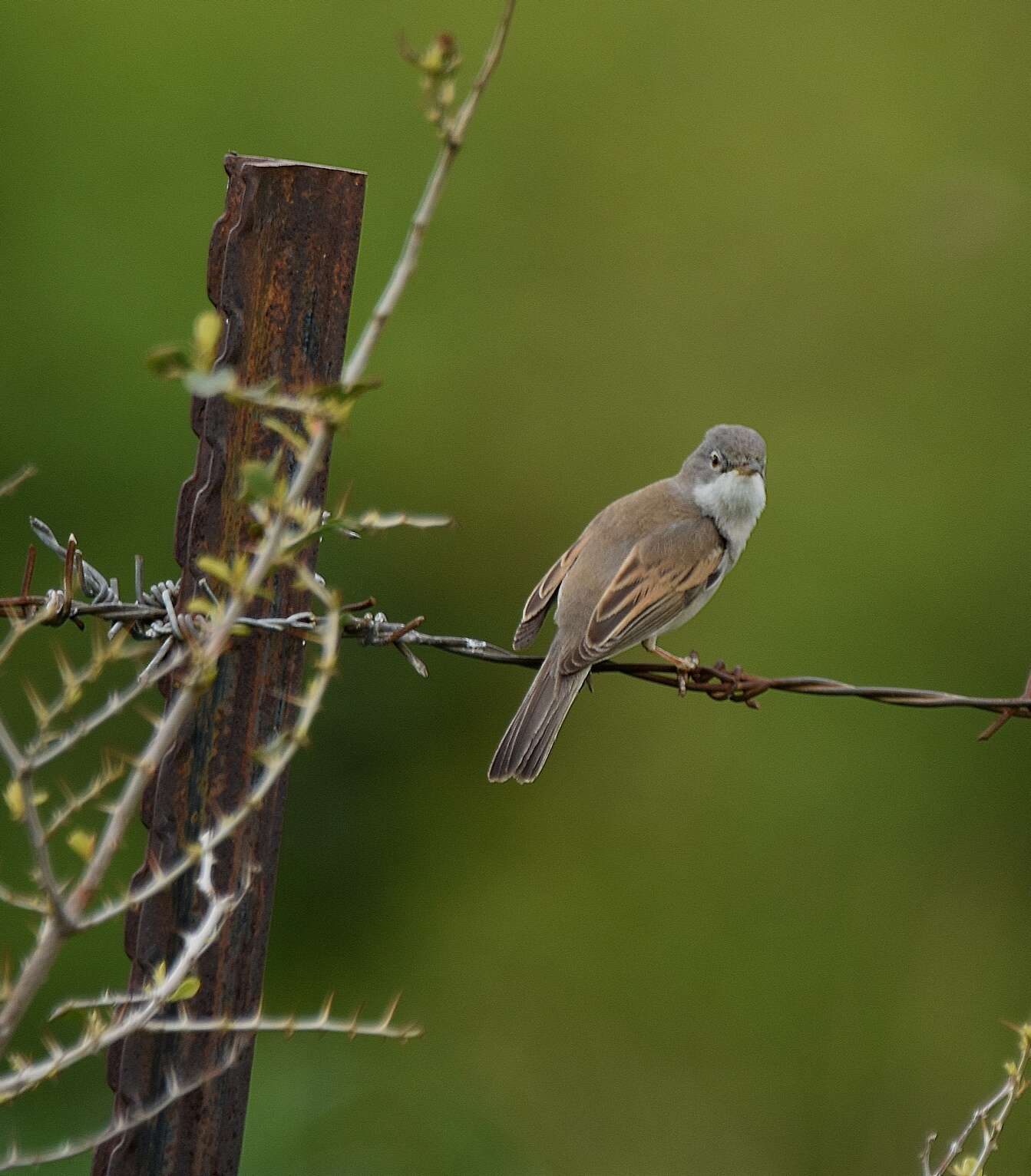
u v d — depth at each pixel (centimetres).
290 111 1634
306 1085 1159
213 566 344
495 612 1652
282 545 348
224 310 480
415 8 1708
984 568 1653
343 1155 1129
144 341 1477
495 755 721
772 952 1574
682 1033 1552
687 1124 1485
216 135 1574
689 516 827
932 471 1711
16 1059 387
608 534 810
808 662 1619
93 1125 1127
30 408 1466
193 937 400
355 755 1603
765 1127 1498
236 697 490
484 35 1741
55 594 494
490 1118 1258
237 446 483
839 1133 1498
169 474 1460
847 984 1559
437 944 1588
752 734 1636
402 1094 1219
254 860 494
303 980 1577
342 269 485
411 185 1688
